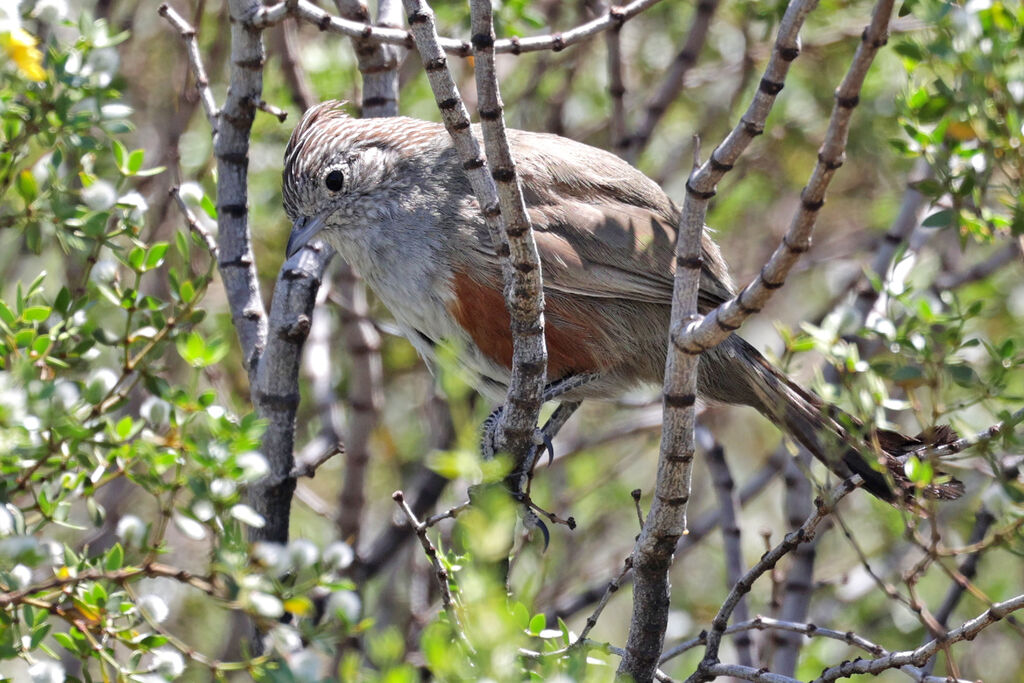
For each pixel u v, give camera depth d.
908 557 13.77
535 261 7.36
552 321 10.10
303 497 13.12
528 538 8.68
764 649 12.51
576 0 14.85
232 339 14.31
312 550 7.18
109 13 13.04
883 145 14.82
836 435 8.62
